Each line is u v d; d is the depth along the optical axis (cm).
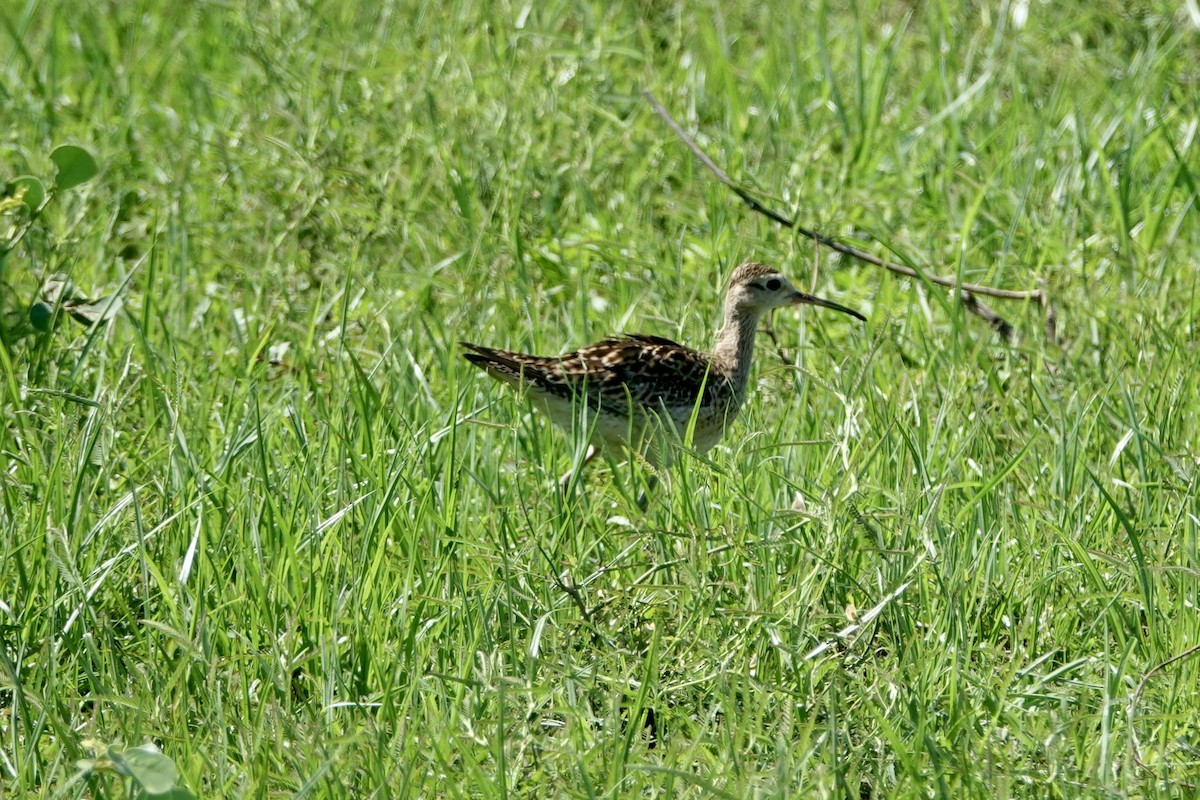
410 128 1656
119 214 1661
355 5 2123
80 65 2058
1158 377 1248
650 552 997
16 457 1028
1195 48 1989
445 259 1530
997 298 1489
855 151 1733
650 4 2125
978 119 1827
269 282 1443
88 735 786
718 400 1262
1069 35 2062
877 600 938
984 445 1141
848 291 1507
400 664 855
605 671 871
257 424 1046
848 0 2141
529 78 1777
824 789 763
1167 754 816
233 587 922
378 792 738
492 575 941
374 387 1191
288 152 1602
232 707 833
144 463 1059
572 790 767
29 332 1196
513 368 1158
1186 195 1638
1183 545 972
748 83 1931
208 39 2070
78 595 902
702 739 809
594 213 1627
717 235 1513
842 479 987
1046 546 1001
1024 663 917
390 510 1001
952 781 787
